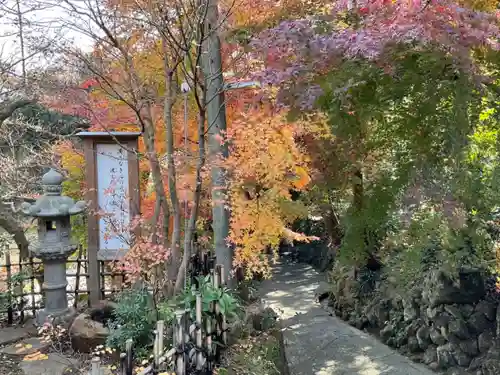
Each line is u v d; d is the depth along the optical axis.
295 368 3.72
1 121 3.56
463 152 2.15
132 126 3.60
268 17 3.00
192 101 3.29
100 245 3.19
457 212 2.32
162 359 1.75
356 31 2.17
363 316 4.66
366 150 2.84
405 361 3.85
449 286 3.66
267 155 2.89
